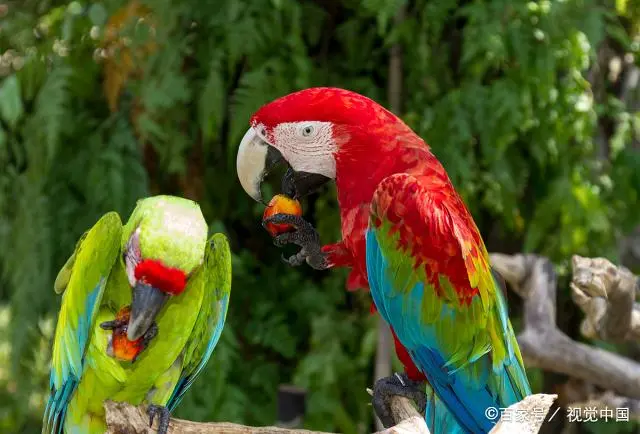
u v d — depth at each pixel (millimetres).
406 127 2520
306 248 2623
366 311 3820
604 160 3904
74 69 3588
